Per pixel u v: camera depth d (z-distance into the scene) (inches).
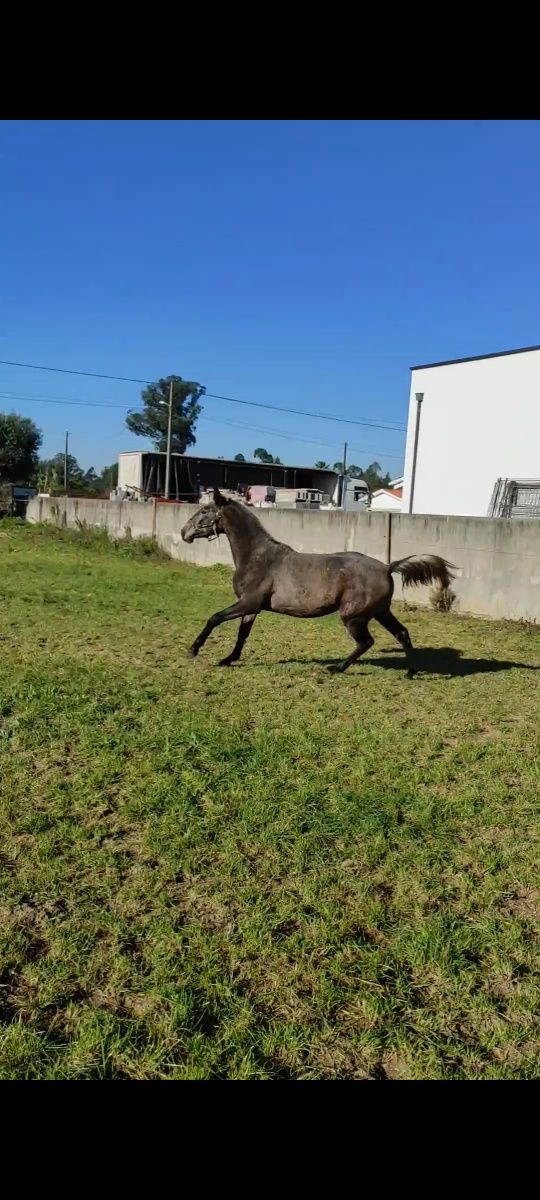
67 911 118.8
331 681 274.2
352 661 285.1
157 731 200.8
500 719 233.9
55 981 101.7
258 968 106.6
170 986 100.5
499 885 131.0
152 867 133.4
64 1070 86.8
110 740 190.9
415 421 840.3
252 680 270.4
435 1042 94.0
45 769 173.5
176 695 243.6
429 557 273.7
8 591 464.8
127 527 853.2
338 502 1828.2
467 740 210.5
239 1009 97.7
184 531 289.9
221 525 283.7
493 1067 90.4
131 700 231.8
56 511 1023.6
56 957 106.8
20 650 301.0
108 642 328.2
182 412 2989.7
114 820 150.2
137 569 643.5
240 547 278.7
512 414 746.2
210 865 134.4
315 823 150.9
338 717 227.6
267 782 169.5
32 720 205.0
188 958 107.4
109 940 111.7
